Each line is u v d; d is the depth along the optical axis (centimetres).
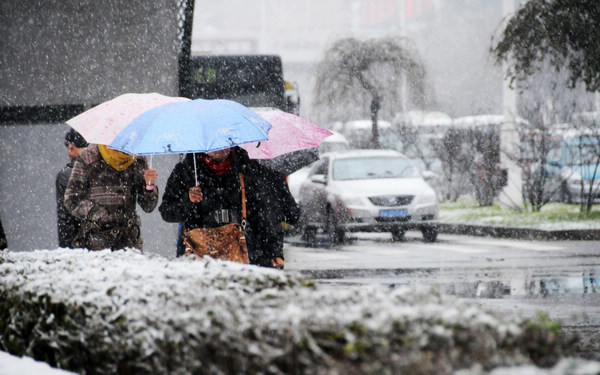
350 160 5719
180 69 3962
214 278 1297
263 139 1859
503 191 6612
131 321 1131
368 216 5247
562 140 6316
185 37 3931
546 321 1002
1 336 1488
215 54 6128
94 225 2134
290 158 5062
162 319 1088
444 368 898
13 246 3969
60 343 1275
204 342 1030
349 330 932
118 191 2166
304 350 942
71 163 2619
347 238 5725
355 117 9888
